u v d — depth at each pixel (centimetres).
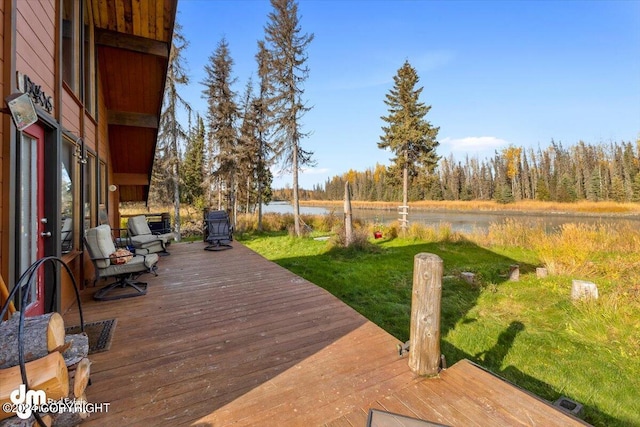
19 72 229
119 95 668
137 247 539
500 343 346
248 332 276
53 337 150
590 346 336
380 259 791
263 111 1412
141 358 229
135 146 807
